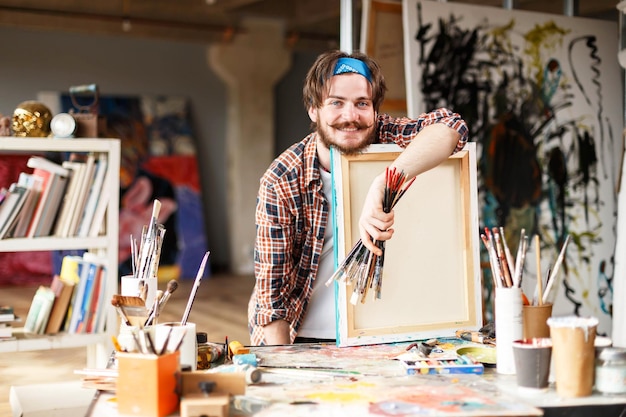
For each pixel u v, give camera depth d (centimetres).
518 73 451
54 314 378
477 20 441
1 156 930
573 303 460
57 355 568
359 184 222
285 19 1132
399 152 224
